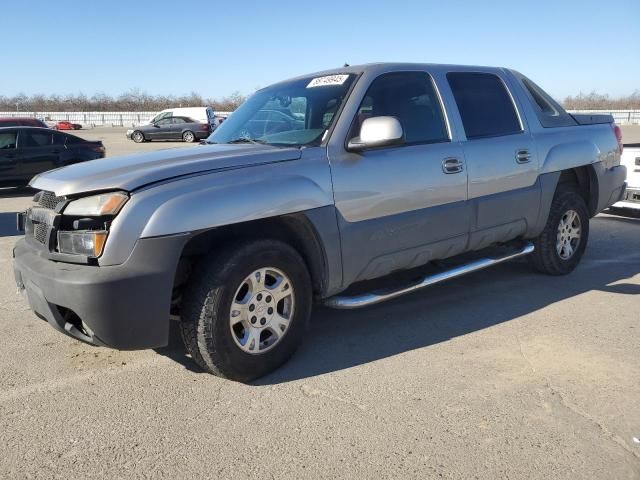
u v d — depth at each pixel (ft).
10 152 41.52
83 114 172.65
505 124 16.19
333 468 8.66
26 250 11.80
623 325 14.37
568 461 8.78
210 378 11.68
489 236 15.58
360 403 10.58
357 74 13.53
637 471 8.54
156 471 8.64
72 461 8.91
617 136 20.08
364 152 12.73
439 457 8.90
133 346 10.19
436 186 13.80
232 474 8.55
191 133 100.99
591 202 19.29
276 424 9.90
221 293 10.66
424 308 15.70
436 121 14.48
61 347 13.28
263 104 14.83
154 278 10.00
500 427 9.73
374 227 12.77
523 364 12.16
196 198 10.31
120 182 10.21
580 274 18.90
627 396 10.77
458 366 12.09
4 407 10.57
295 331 11.96
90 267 10.05
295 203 11.39
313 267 12.37
